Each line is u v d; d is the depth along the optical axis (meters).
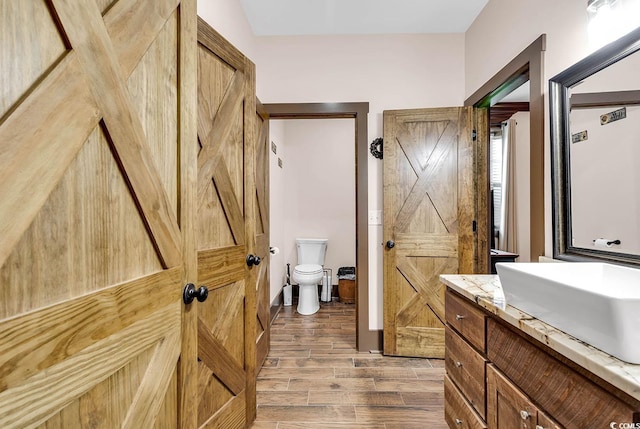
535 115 1.60
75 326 0.59
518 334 0.98
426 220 2.47
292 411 1.79
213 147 1.37
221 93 1.44
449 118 2.43
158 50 0.84
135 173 0.74
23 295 0.50
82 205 0.61
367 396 1.94
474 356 1.25
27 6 0.51
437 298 2.45
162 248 0.84
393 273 2.50
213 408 1.39
